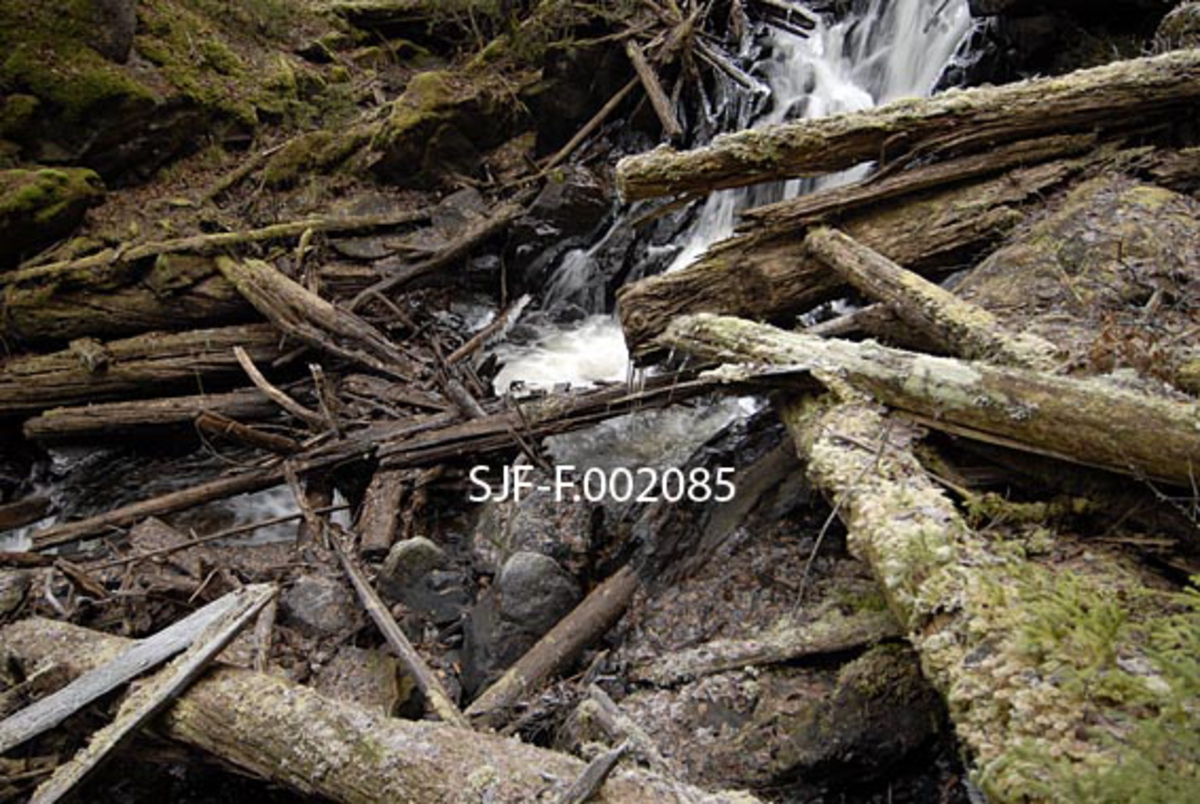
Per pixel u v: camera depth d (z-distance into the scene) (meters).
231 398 6.82
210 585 4.66
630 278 8.79
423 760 2.60
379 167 9.20
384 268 8.33
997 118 5.00
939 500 2.88
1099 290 4.03
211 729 2.99
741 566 4.20
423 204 9.22
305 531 5.38
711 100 10.09
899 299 4.31
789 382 3.88
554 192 9.03
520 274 8.89
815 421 3.65
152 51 8.73
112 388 7.09
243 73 9.36
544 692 3.77
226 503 6.30
